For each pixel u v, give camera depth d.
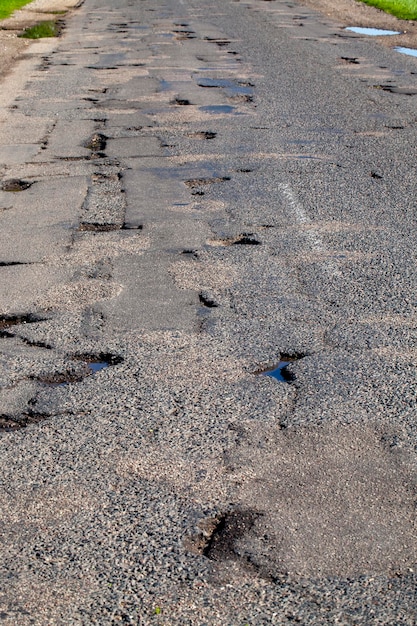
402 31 20.44
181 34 20.20
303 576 2.95
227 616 2.76
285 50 17.19
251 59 16.02
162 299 5.43
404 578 2.93
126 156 9.09
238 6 27.27
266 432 3.88
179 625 2.73
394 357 4.60
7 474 3.61
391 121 10.58
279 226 6.81
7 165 8.84
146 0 30.56
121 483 3.52
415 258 6.06
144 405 4.14
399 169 8.43
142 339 4.86
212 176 8.30
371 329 4.95
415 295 5.42
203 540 3.16
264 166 8.62
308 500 3.38
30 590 2.91
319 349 4.71
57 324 5.09
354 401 4.14
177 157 9.02
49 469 3.64
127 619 2.76
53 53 17.59
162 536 3.18
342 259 6.07
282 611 2.78
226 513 3.31
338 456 3.68
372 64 15.26
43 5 29.20
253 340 4.82
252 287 5.60
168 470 3.60
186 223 6.93
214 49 17.50
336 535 3.16
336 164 8.66
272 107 11.49
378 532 3.18
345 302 5.33
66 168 8.70
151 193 7.79
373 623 2.72
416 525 3.22
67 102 12.10
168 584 2.92
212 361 4.59
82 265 6.05
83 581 2.95
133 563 3.04
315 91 12.62
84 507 3.37
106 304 5.36
